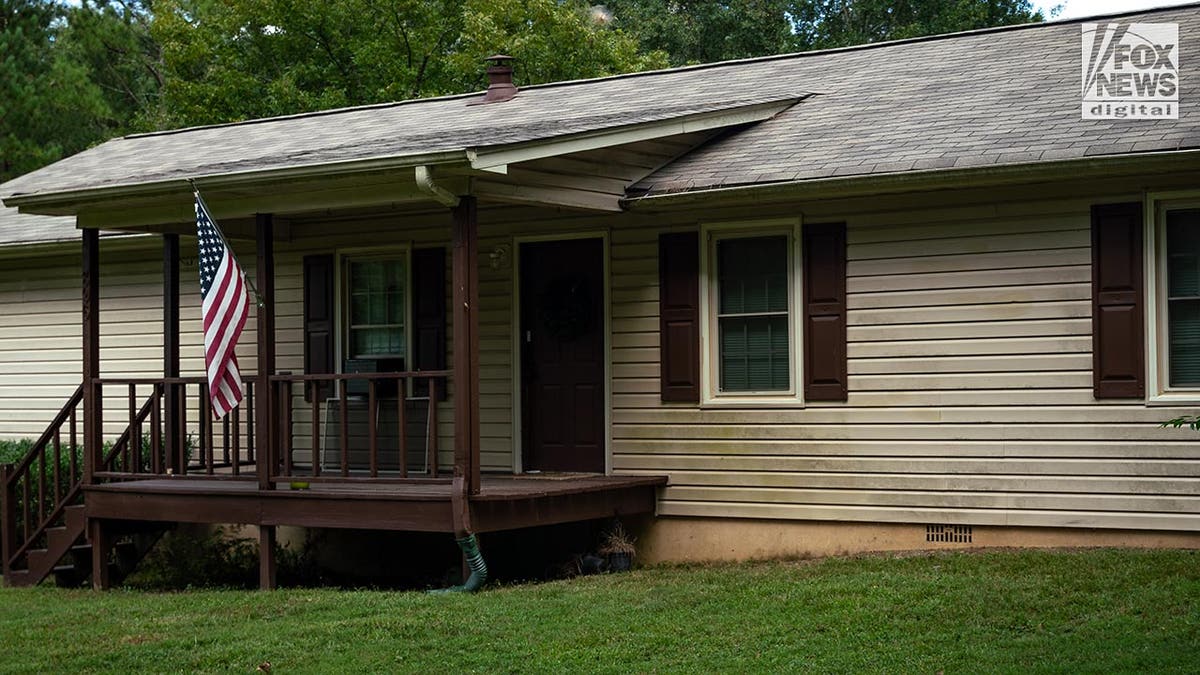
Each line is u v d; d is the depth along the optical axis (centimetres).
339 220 1446
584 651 861
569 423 1324
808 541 1208
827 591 980
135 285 1592
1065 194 1102
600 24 2800
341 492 1133
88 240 1280
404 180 1084
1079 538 1098
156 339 1576
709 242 1250
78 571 1296
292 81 2883
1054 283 1105
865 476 1179
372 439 1124
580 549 1264
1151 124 1073
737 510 1232
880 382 1173
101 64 3547
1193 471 1059
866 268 1180
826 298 1195
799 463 1207
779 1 3412
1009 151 1084
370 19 2922
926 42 1497
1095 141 1062
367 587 1233
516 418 1338
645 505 1261
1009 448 1122
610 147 1201
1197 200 1060
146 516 1218
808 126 1288
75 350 1636
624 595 1030
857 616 908
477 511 1082
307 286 1466
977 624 873
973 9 3250
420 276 1398
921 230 1158
